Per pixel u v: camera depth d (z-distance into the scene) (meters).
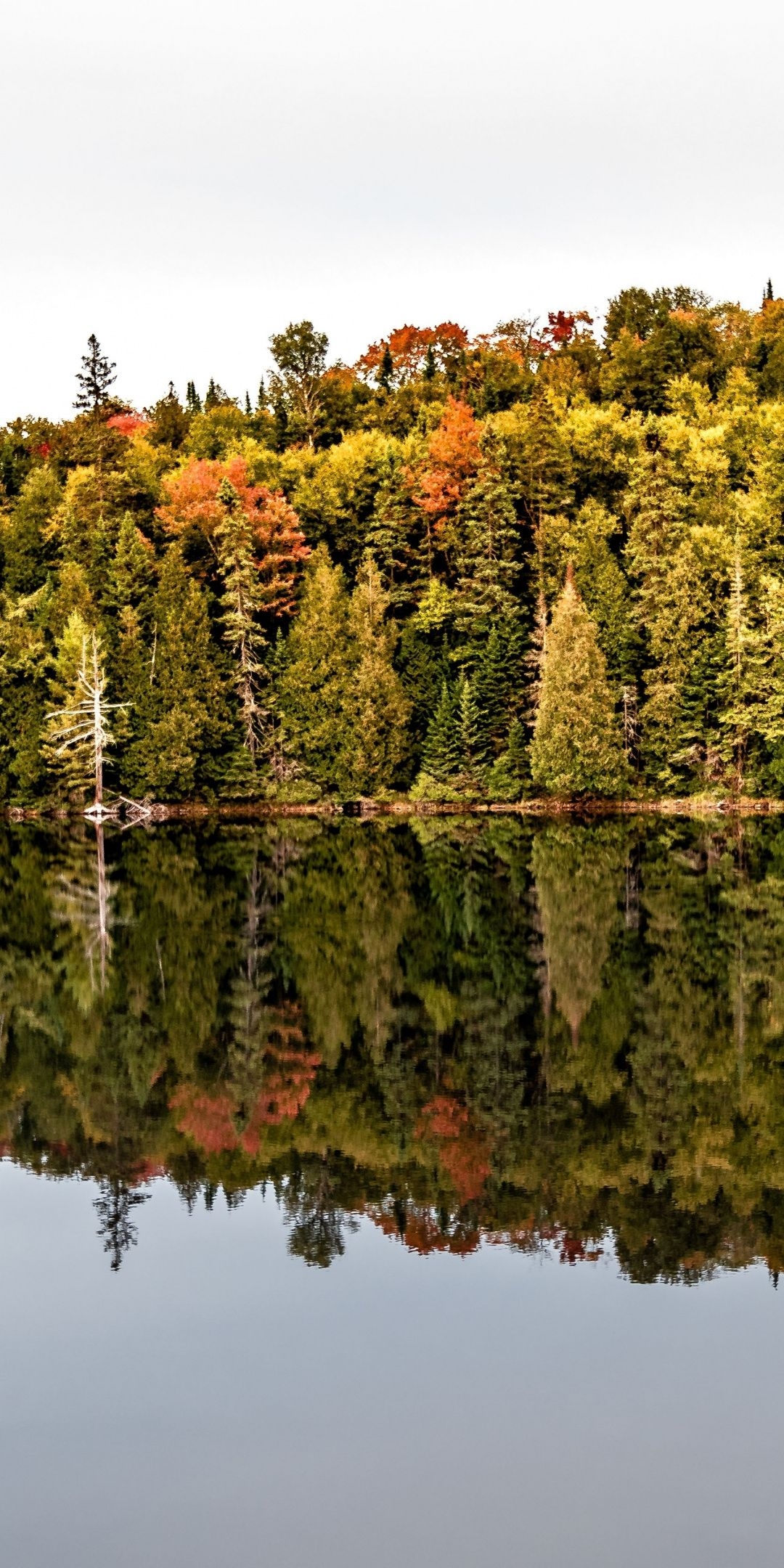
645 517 83.81
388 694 84.56
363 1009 29.84
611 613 83.69
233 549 88.00
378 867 54.12
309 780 85.75
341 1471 13.38
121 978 33.16
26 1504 13.00
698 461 96.38
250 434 121.31
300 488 102.19
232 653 87.81
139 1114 23.12
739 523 85.88
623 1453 13.55
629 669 82.81
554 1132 21.94
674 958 34.22
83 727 82.00
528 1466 13.41
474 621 86.12
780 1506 12.77
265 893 46.88
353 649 85.94
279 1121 22.72
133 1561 12.14
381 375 132.12
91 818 81.31
